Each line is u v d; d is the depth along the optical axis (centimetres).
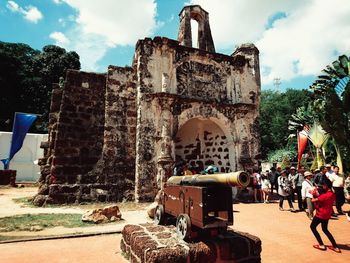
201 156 1565
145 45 1334
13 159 2669
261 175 1349
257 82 1566
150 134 1255
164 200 628
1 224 750
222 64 1510
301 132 1859
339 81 1407
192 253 414
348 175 1397
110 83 1302
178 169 1268
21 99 3550
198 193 460
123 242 546
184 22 1625
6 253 527
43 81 3766
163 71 1344
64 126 1202
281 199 1073
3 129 3297
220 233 491
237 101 1495
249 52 1602
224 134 1482
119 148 1252
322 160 1636
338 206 990
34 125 3462
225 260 438
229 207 473
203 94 1418
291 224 812
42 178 1194
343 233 716
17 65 3650
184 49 1422
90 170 1197
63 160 1168
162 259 395
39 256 513
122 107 1297
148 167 1222
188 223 463
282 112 4262
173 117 1306
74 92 1256
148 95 1286
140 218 866
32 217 846
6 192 1683
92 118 1262
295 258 526
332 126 1309
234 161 1411
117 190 1201
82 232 677
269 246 596
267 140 4181
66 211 980
